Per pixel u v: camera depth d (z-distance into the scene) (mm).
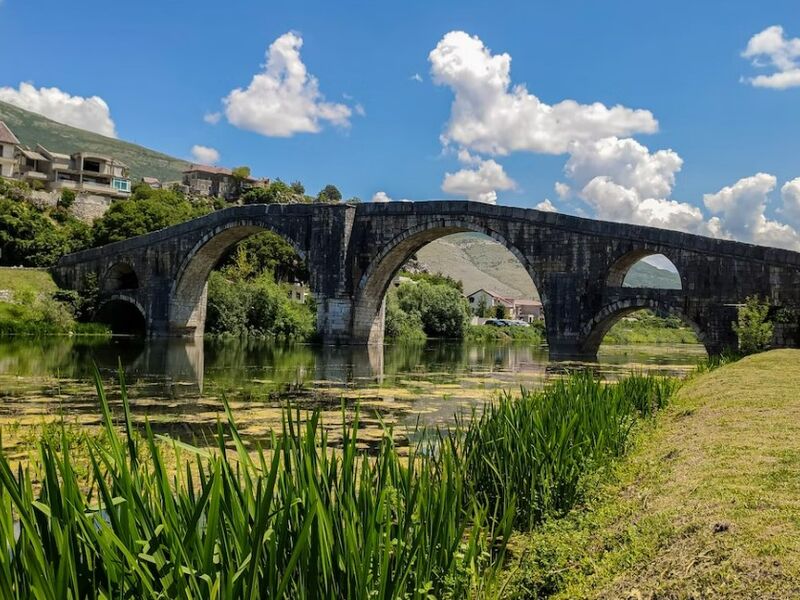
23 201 82062
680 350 56906
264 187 121312
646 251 34094
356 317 44812
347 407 18750
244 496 4375
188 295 52656
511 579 6223
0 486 3467
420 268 153500
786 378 15359
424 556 4906
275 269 86250
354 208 44469
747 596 4613
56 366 28188
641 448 10711
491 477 8320
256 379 25750
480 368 33312
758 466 7332
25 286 54531
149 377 25656
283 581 3699
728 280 31031
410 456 5941
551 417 9438
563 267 36312
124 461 3979
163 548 3807
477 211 39500
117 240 69438
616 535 6633
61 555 3359
